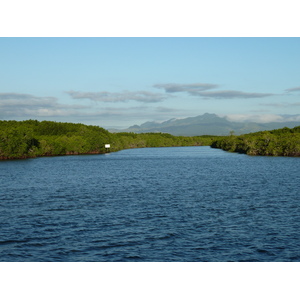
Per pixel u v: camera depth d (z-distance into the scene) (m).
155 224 35.66
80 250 27.70
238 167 114.50
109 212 41.66
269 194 55.50
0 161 164.50
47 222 36.66
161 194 56.09
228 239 30.34
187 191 59.41
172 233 32.25
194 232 32.62
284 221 36.88
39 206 45.78
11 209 43.72
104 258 26.00
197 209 43.44
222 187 64.38
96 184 70.25
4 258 25.94
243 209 43.38
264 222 36.44
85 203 47.94
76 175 90.69
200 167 115.94
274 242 29.47
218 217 38.88
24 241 29.94
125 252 27.20
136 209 43.50
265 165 122.94
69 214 40.56
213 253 26.92
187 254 26.73
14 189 63.00
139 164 134.88
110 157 196.50
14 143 187.25
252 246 28.47
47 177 85.75
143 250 27.64
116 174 92.88
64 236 31.42
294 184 68.00
